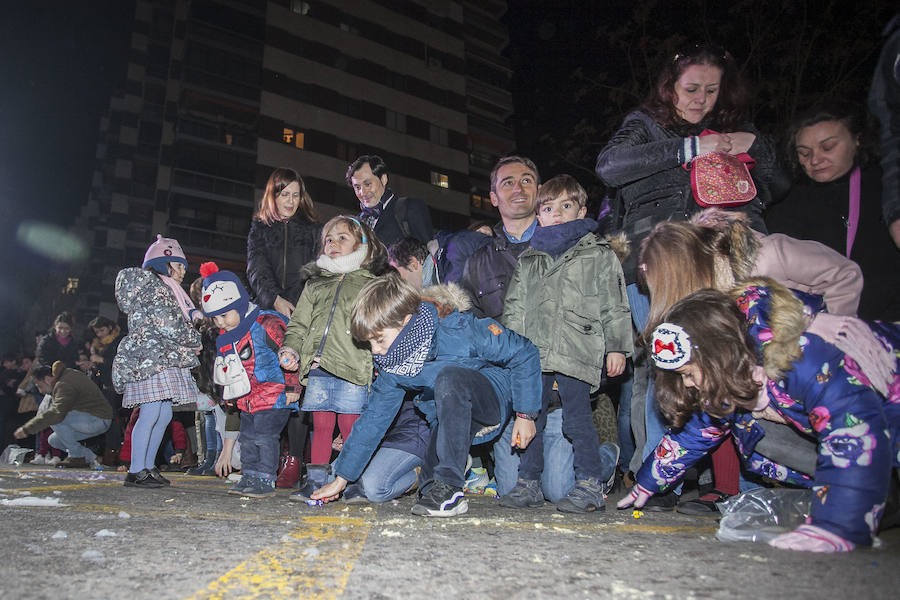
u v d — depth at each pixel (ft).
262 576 4.54
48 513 8.00
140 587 4.19
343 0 112.78
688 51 11.31
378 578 4.49
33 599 3.85
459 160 121.90
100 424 23.43
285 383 11.89
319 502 9.88
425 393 9.59
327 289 11.64
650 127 11.69
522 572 4.68
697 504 9.48
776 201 11.42
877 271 9.49
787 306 6.11
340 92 110.11
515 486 10.75
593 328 10.18
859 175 9.87
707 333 6.03
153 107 132.98
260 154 102.22
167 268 13.83
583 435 9.93
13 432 27.63
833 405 5.79
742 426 7.22
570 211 11.35
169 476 18.24
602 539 6.36
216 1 102.37
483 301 12.37
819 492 5.80
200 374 14.82
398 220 15.56
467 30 134.10
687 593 4.00
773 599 3.84
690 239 8.17
